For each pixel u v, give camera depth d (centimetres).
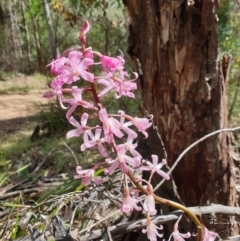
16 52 1551
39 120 698
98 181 123
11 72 1516
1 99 1096
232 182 238
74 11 735
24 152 581
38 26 1444
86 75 109
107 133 113
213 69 219
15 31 1559
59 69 108
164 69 223
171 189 208
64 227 160
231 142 241
